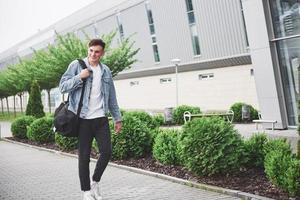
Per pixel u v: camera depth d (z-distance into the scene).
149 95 38.81
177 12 32.62
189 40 31.83
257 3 13.92
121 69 21.00
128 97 42.34
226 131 6.45
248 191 5.54
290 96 14.02
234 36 27.56
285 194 5.20
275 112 14.20
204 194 5.70
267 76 14.19
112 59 20.48
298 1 13.20
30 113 17.86
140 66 38.50
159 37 35.22
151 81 38.34
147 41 37.12
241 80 28.09
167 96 36.25
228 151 6.34
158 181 6.79
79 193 6.18
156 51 36.34
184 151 6.60
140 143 8.95
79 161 4.95
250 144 6.86
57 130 4.92
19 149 13.39
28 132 14.76
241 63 27.83
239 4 26.83
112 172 7.86
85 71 4.77
